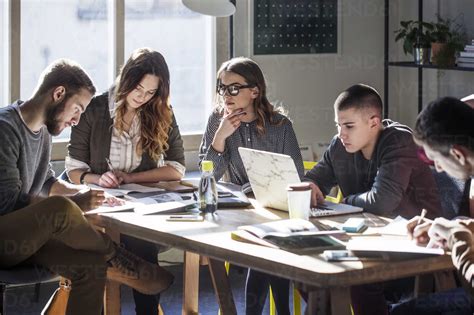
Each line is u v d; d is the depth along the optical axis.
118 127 3.97
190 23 5.44
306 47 5.69
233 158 4.00
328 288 2.61
